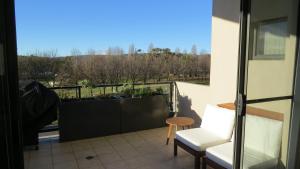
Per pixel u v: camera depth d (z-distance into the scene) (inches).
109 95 193.2
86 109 168.1
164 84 220.2
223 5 152.6
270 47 85.4
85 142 163.9
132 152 145.9
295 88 93.0
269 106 88.2
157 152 145.4
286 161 97.6
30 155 142.0
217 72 161.5
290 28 90.3
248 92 81.3
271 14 84.4
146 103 189.2
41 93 148.0
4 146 52.1
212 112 132.7
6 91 51.1
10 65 51.0
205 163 110.1
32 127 145.9
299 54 91.0
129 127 184.5
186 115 204.1
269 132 90.3
